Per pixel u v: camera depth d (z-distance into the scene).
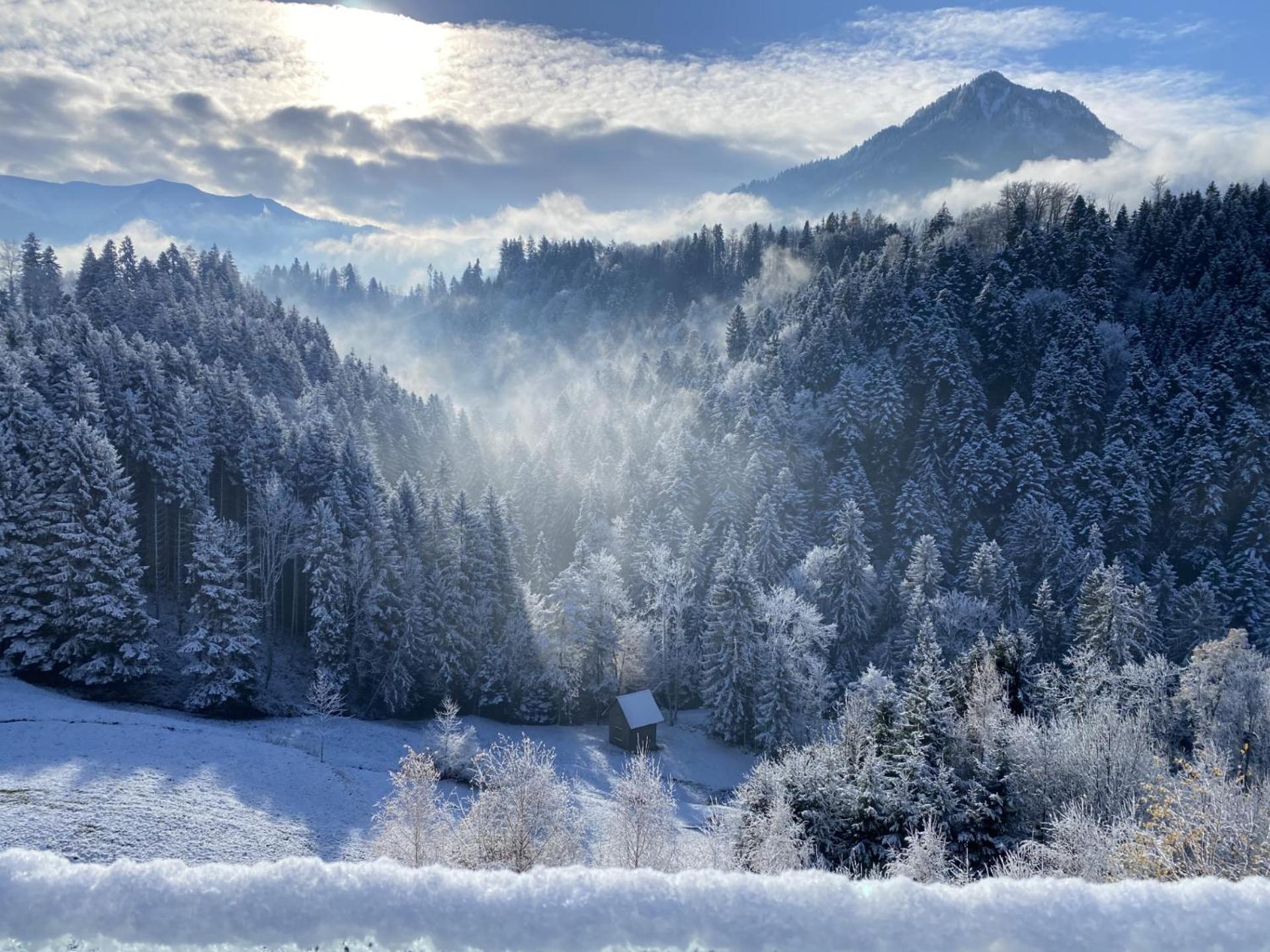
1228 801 13.10
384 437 91.75
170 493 57.03
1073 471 83.12
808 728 52.97
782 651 53.28
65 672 45.44
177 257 131.88
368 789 35.34
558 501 82.94
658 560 63.97
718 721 55.53
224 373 73.50
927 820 23.38
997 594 63.91
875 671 44.84
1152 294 115.81
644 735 53.12
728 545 67.00
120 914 4.40
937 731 27.23
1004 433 86.69
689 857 26.36
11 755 30.20
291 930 4.35
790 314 132.12
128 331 96.19
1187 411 86.50
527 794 21.97
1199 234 122.19
